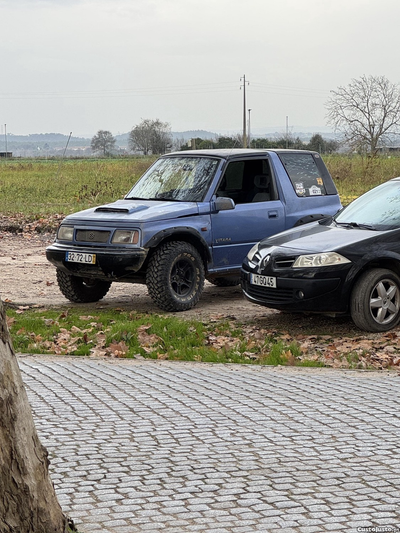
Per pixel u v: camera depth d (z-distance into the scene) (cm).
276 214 1126
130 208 1036
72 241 1045
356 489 430
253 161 1141
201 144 6219
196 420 562
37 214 2264
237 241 1091
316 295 895
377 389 666
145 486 432
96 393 638
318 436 527
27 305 1094
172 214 1025
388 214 968
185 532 372
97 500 411
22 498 322
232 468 462
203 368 752
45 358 789
